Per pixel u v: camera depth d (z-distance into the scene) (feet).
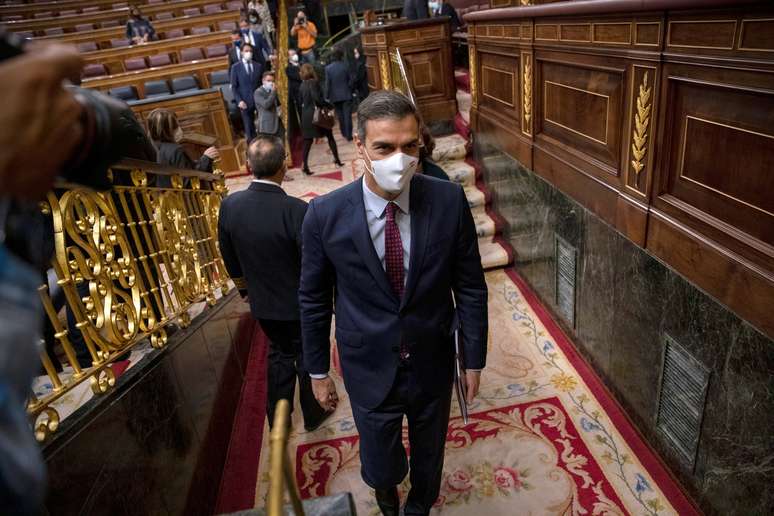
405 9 22.84
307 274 5.59
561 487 7.80
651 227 7.13
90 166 1.71
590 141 8.84
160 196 8.21
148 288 8.16
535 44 10.48
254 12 31.58
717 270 5.83
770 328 5.15
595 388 9.68
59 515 4.50
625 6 6.73
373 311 5.42
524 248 13.33
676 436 7.36
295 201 7.82
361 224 5.08
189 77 28.58
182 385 7.48
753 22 4.85
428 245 5.14
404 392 5.68
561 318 11.38
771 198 5.01
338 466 8.70
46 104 1.30
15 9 42.16
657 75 6.49
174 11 40.24
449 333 5.76
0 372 1.19
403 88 15.75
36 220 1.55
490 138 14.90
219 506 8.13
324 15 42.63
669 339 7.09
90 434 5.16
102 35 36.55
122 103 1.90
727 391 6.06
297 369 8.90
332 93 25.81
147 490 6.00
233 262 8.37
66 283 5.43
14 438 1.20
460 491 7.91
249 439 9.47
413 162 4.59
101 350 5.85
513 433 8.90
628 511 7.30
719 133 5.64
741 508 6.19
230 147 24.45
